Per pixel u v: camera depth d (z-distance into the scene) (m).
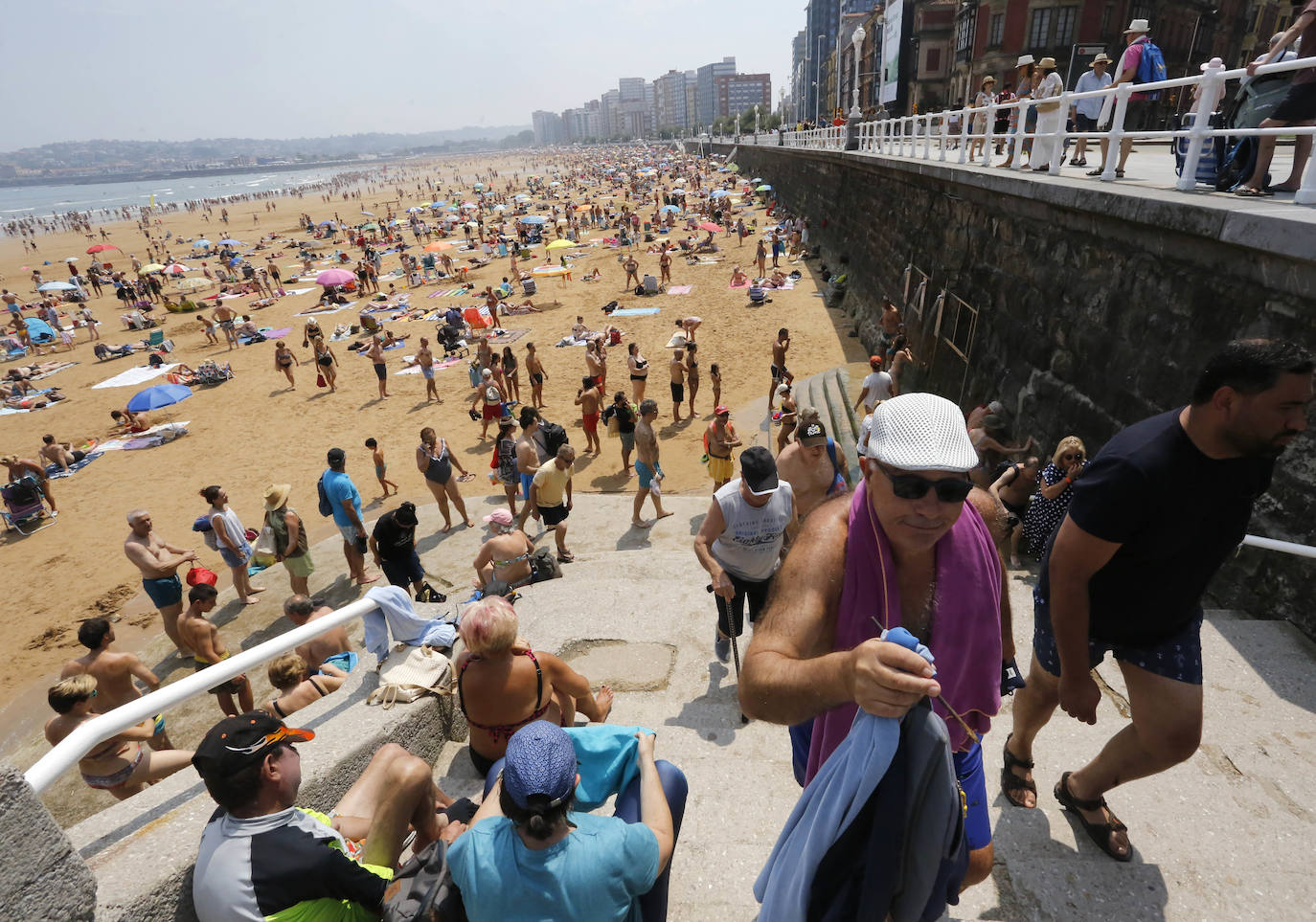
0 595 11.79
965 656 1.58
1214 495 1.93
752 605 4.30
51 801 6.90
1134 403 6.05
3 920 1.62
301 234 67.81
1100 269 6.75
